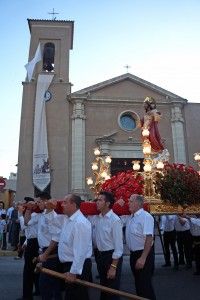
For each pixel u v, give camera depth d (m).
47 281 5.03
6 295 7.02
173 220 10.32
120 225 5.12
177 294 6.88
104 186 7.56
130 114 22.92
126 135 22.36
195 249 9.08
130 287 7.60
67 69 23.25
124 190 6.91
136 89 23.34
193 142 22.81
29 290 6.54
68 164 21.44
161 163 7.34
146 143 7.61
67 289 4.28
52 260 5.19
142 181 7.25
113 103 22.86
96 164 10.84
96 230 5.38
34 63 22.52
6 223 15.66
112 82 23.06
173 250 10.21
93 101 22.73
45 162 21.03
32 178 20.97
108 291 4.30
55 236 5.36
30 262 6.59
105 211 5.24
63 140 21.72
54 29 24.28
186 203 7.11
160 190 7.08
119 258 5.06
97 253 5.51
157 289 7.34
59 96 22.47
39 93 22.28
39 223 6.10
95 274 9.48
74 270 4.13
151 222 5.21
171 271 9.70
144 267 5.15
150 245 5.02
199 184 7.22
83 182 21.11
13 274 9.54
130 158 21.88
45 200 6.39
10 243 15.78
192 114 23.34
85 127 22.27
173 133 22.72
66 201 4.49
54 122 21.98
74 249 4.21
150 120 9.66
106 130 22.36
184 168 7.54
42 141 21.39
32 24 24.23
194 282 8.09
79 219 4.36
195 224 8.96
